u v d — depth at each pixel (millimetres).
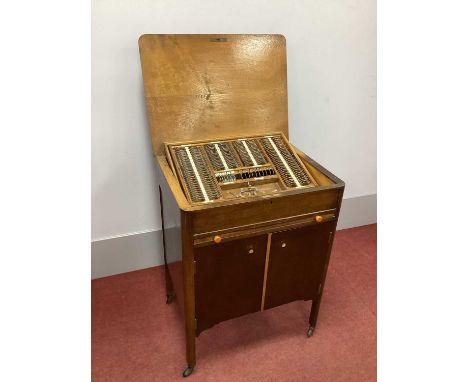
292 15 1964
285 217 1415
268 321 1991
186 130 1675
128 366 1724
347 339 1886
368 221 2844
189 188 1443
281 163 1635
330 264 2434
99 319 1969
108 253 2211
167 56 1620
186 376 1676
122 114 1902
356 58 2217
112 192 2074
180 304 1715
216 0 1796
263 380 1671
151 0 1708
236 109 1734
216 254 1387
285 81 1794
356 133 2480
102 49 1740
